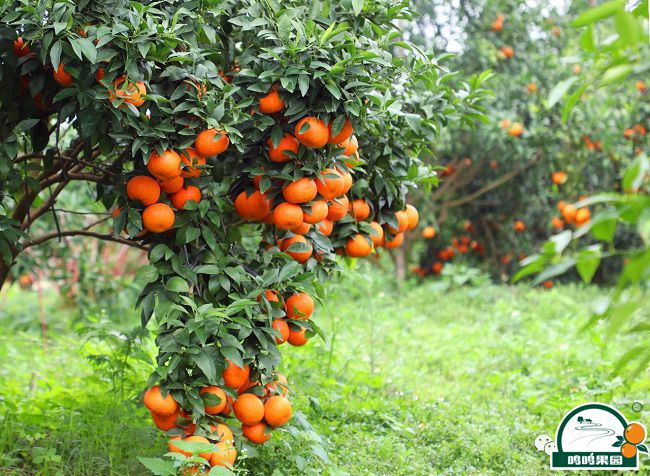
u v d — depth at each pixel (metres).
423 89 4.12
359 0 3.41
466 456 4.12
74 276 8.37
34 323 8.65
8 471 3.62
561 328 7.21
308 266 3.59
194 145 3.15
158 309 3.10
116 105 2.95
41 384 5.46
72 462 3.83
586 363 5.64
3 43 3.15
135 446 3.94
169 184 3.18
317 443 3.70
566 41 9.27
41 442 3.99
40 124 3.58
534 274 10.74
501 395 5.27
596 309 1.96
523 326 7.40
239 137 3.18
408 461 3.99
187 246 3.38
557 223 9.60
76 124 3.36
